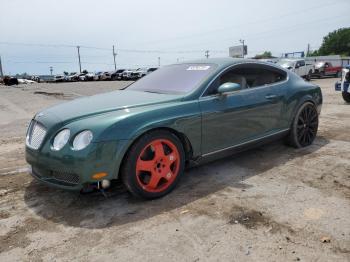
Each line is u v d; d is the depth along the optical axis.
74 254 2.59
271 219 3.01
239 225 2.93
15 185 3.99
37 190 3.83
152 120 3.33
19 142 6.22
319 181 3.86
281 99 4.75
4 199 3.60
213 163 4.59
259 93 4.46
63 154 3.09
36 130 3.48
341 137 5.90
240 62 4.41
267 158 4.77
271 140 4.79
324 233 2.76
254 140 4.44
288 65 23.19
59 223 3.07
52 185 3.25
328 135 6.08
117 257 2.53
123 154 3.16
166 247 2.63
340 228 2.83
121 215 3.17
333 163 4.46
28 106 12.05
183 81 4.10
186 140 3.69
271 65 4.87
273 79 4.85
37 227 3.01
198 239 2.73
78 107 3.55
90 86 26.94
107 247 2.66
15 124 8.20
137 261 2.47
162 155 3.46
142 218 3.10
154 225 2.97
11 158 5.13
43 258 2.55
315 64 27.41
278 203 3.32
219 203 3.36
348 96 10.10
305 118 5.24
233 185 3.82
